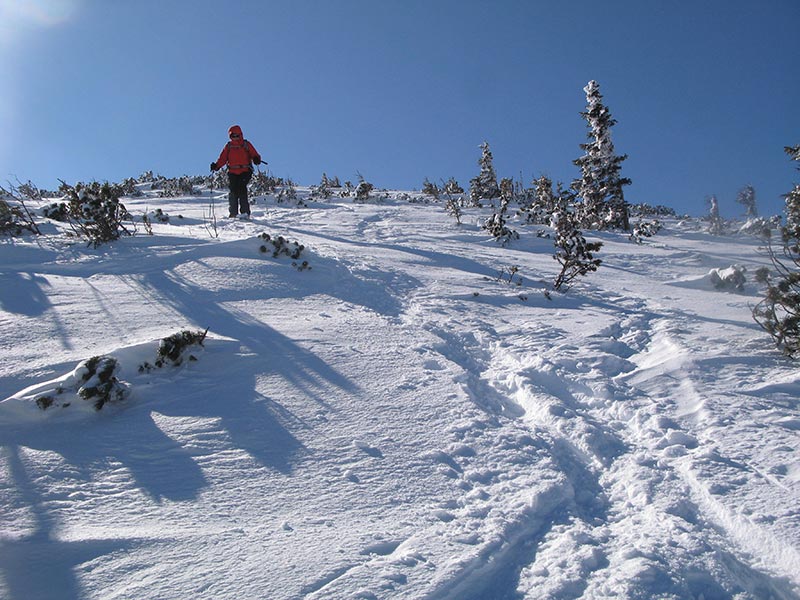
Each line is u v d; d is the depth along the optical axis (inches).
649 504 96.7
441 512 91.7
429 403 132.1
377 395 134.1
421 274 268.2
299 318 185.3
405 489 98.2
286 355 152.3
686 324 199.3
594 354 169.3
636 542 85.1
